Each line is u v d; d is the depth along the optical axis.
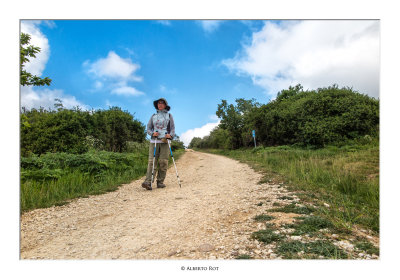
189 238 2.53
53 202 4.41
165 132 5.97
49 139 9.78
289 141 17.02
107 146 13.48
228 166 10.49
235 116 27.86
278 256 1.89
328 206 3.33
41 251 2.38
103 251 2.33
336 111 14.55
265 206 3.44
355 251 1.97
